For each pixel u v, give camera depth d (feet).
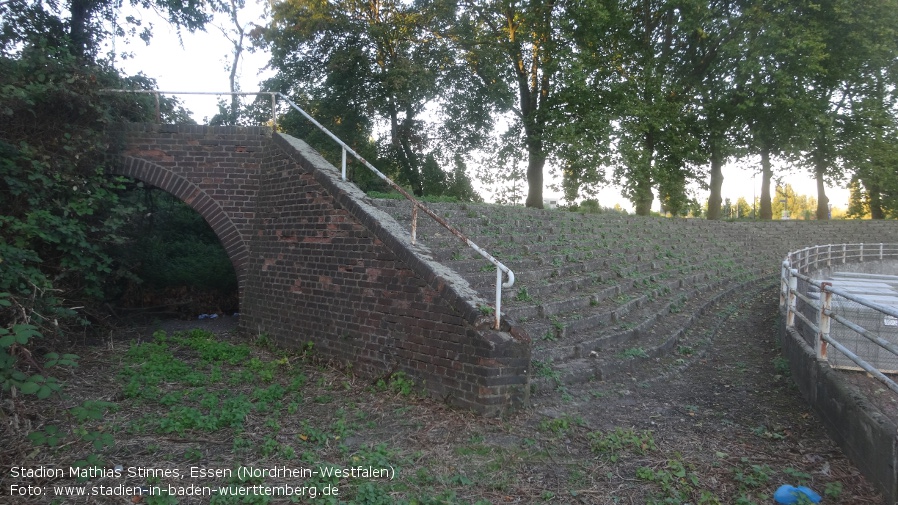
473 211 38.70
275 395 21.15
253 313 30.78
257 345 29.25
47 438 14.97
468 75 75.15
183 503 13.29
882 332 20.11
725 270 58.65
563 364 24.20
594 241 46.09
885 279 36.01
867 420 15.44
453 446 17.19
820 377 19.99
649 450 17.16
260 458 15.96
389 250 23.18
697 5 68.85
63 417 18.25
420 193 80.28
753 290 53.72
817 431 19.03
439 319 20.93
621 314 31.96
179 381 22.98
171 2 49.16
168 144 32.04
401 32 68.44
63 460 15.33
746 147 80.94
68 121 29.68
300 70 71.20
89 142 29.14
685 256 56.65
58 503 13.01
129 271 36.55
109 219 29.78
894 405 16.66
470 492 14.44
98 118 29.96
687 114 79.92
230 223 31.89
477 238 33.40
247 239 31.78
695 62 82.53
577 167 70.54
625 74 74.33
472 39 72.18
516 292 28.27
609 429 18.86
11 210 26.89
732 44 69.82
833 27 72.02
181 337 31.01
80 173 29.48
